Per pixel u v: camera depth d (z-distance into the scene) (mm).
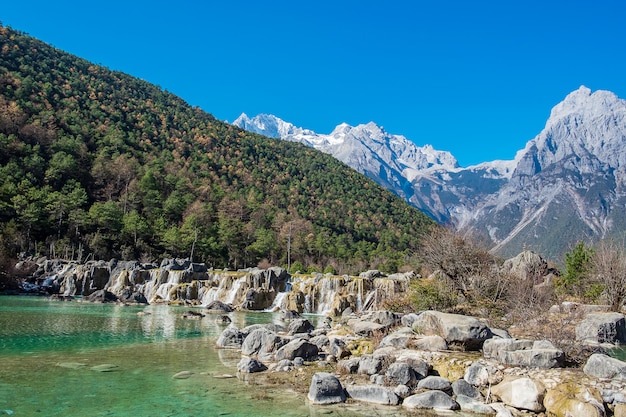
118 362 19141
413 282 32875
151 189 116438
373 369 15992
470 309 29109
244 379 16312
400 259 106250
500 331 19516
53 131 123688
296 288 63438
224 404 13328
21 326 29516
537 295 31062
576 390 12484
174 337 27609
